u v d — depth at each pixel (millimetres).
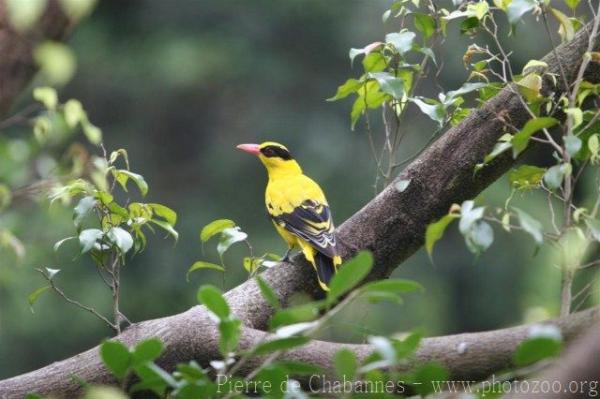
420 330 5918
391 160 10023
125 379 6609
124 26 32156
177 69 30969
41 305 24922
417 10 13992
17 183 10367
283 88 31328
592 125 8633
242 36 31594
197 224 29609
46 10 7000
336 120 30500
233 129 31297
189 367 6441
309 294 9781
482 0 9750
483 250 6922
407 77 10039
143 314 27109
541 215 24078
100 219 9117
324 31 31328
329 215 12430
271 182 12992
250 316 9289
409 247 9609
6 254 14281
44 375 8562
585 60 8391
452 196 9438
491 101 9297
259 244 27406
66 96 31391
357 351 7695
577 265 7930
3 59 7039
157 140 31484
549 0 8648
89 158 9633
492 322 28672
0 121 7238
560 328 6961
